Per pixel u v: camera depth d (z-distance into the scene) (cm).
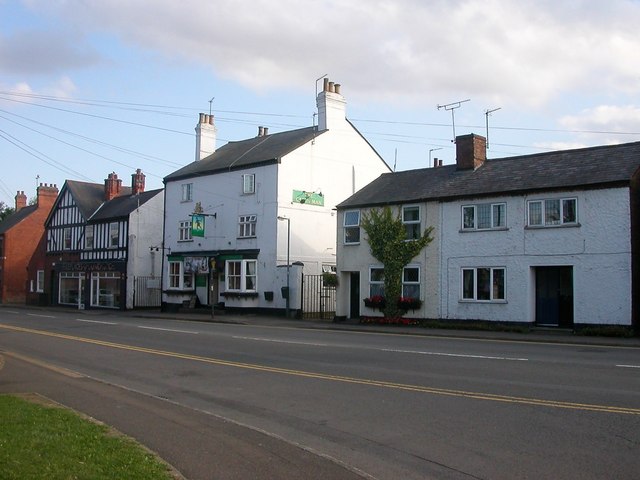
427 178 3183
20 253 6228
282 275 3631
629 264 2342
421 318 2931
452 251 2850
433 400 1096
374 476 711
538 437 845
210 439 845
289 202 3753
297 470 714
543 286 2638
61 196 5584
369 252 3159
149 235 4809
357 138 4138
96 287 5009
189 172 4284
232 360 1670
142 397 1156
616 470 708
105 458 700
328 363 1582
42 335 2412
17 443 737
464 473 713
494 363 1526
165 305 4406
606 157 2588
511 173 2820
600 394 1109
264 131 4628
